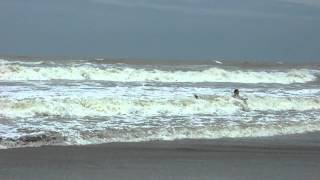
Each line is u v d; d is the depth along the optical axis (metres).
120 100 78.19
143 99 80.50
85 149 54.56
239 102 87.25
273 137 67.19
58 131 60.53
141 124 67.69
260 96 93.31
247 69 147.62
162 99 82.19
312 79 146.50
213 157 53.03
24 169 44.62
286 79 140.88
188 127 67.62
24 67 112.50
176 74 127.69
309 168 49.16
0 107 69.81
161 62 162.88
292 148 60.06
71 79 112.81
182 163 49.47
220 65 160.38
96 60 149.25
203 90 99.25
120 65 132.88
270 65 173.38
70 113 72.25
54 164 47.06
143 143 59.16
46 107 71.94
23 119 66.69
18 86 91.31
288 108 90.50
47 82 102.44
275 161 52.03
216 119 74.94
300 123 76.44
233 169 47.47
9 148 53.34
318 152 58.38
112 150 54.59
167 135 63.50
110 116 72.50
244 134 67.75
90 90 89.50
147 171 45.47
